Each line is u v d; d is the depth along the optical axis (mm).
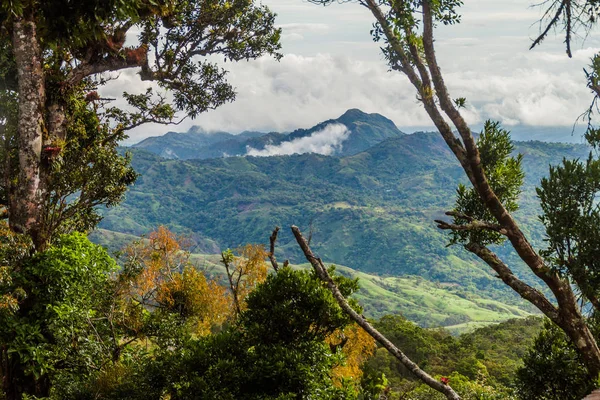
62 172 18500
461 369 77062
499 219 9227
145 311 17531
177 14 19484
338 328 9852
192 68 21688
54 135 17062
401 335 89625
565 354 9781
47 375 15891
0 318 14711
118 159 21797
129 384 11023
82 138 20375
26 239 15297
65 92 17125
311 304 9555
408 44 8969
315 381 9352
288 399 8703
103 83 20188
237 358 9672
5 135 18344
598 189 8109
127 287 16656
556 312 9008
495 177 9625
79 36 9945
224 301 18453
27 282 15125
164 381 10203
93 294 16297
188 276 18109
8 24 15188
